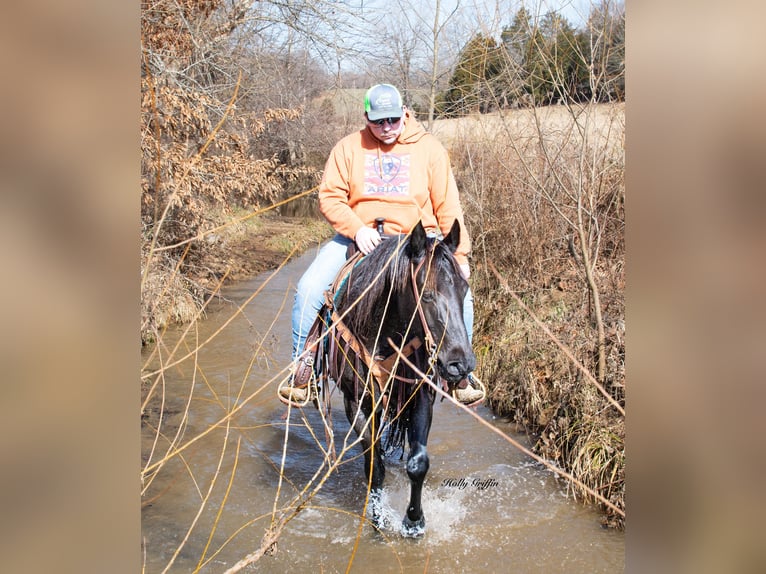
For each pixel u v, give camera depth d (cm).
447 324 318
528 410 563
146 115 700
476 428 564
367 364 362
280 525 245
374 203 402
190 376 675
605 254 621
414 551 376
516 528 399
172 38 812
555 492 446
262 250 1413
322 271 407
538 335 603
